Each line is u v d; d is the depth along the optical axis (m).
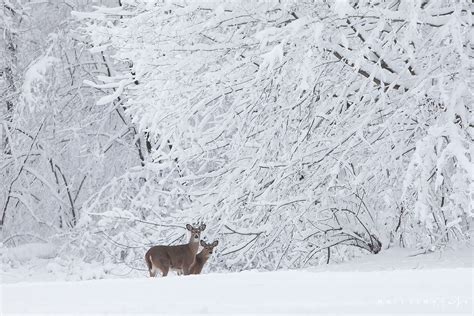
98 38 36.16
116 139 59.62
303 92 35.06
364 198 35.53
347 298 11.62
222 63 35.69
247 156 36.75
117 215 43.28
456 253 30.98
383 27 29.91
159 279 18.16
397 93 33.34
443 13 30.66
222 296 12.87
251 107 35.19
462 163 26.86
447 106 28.41
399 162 31.31
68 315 11.07
